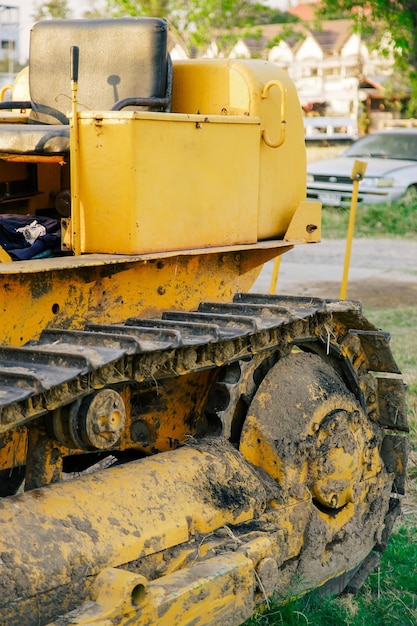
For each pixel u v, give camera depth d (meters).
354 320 5.29
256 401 4.86
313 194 20.03
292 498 4.75
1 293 3.96
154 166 4.39
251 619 4.55
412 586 5.32
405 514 6.17
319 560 4.89
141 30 5.12
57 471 4.21
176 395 4.89
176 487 4.31
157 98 5.07
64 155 4.60
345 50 52.22
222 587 4.00
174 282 4.82
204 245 4.75
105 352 3.84
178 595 3.79
